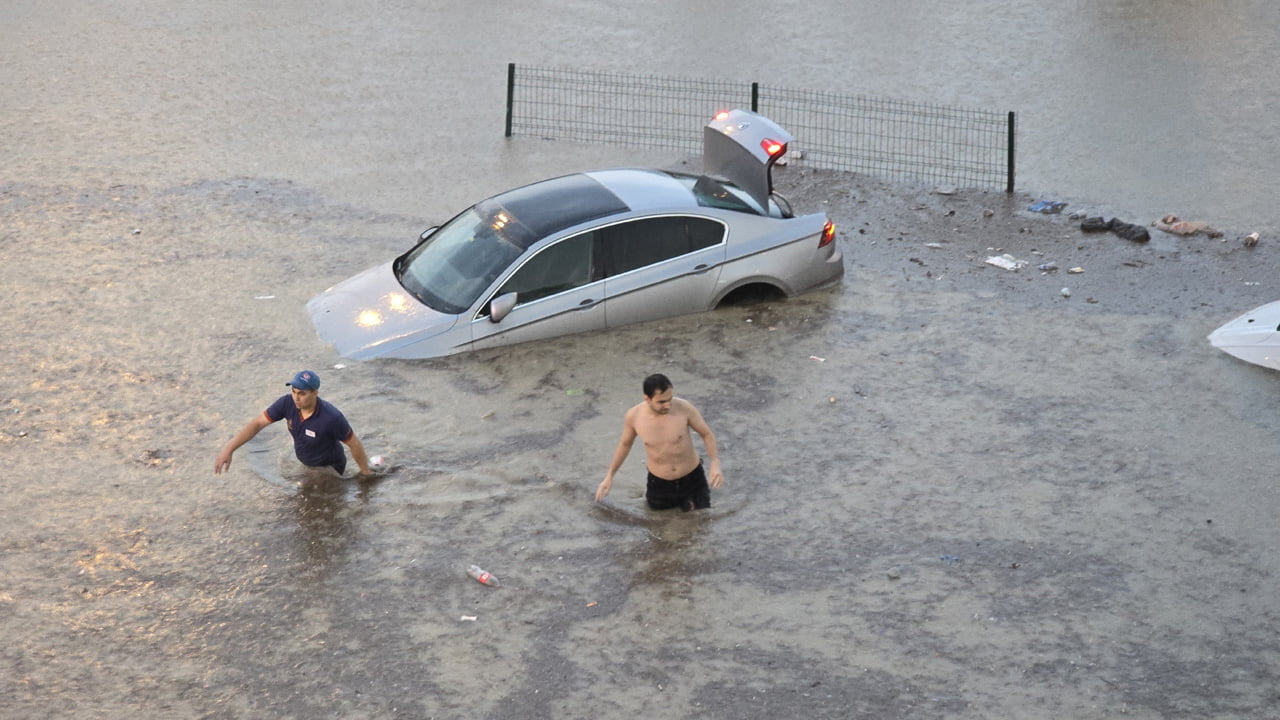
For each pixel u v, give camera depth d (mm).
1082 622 17062
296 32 49750
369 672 16453
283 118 40062
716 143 28047
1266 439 21391
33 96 42031
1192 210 31922
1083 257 29328
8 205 32750
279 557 18906
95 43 48375
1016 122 38719
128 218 31984
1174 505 19656
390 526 19641
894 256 29672
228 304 27047
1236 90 40656
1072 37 46938
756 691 15898
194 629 17344
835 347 25094
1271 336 23688
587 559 18750
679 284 25906
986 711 15445
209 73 44688
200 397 23328
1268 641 16594
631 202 25891
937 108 40156
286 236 30906
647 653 16688
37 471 20984
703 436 18984
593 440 21891
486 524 19672
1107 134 37438
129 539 19281
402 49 47375
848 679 16078
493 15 51688
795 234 26766
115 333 25703
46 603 17812
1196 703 15500
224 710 15789
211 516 19891
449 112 40562
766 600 17703
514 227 25531
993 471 20781
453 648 16891
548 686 16109
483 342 24922
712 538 19172
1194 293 27156
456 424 22453
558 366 24406
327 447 20375
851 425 22297
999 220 31812
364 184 34531
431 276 25828
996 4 51750
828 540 19062
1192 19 48562
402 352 24672
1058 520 19375
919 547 18828
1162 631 16844
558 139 38188
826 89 42281
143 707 15844
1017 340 25234
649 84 42906
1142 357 24359
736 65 44812
